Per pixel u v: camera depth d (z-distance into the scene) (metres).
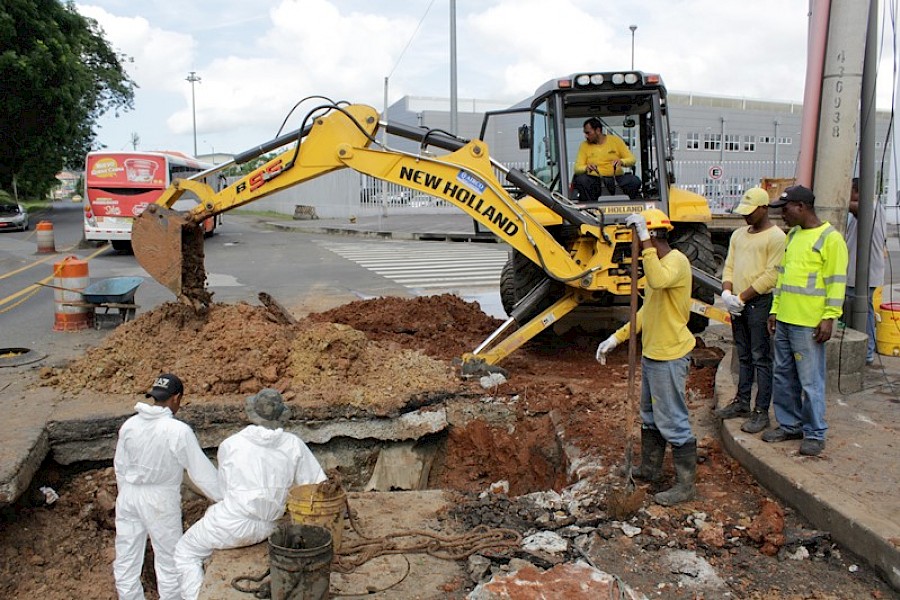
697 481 5.21
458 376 7.50
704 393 7.20
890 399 6.48
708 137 38.88
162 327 7.68
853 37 6.45
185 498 6.05
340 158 7.55
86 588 5.18
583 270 7.64
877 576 3.95
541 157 9.16
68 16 33.53
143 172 21.11
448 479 6.97
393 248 23.38
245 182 7.68
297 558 3.64
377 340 9.12
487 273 16.89
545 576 3.90
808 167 6.89
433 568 4.29
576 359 8.72
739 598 3.85
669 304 4.75
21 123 34.03
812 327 5.11
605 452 5.77
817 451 5.11
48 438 6.13
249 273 16.94
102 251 21.75
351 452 6.83
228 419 6.46
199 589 4.07
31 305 12.31
